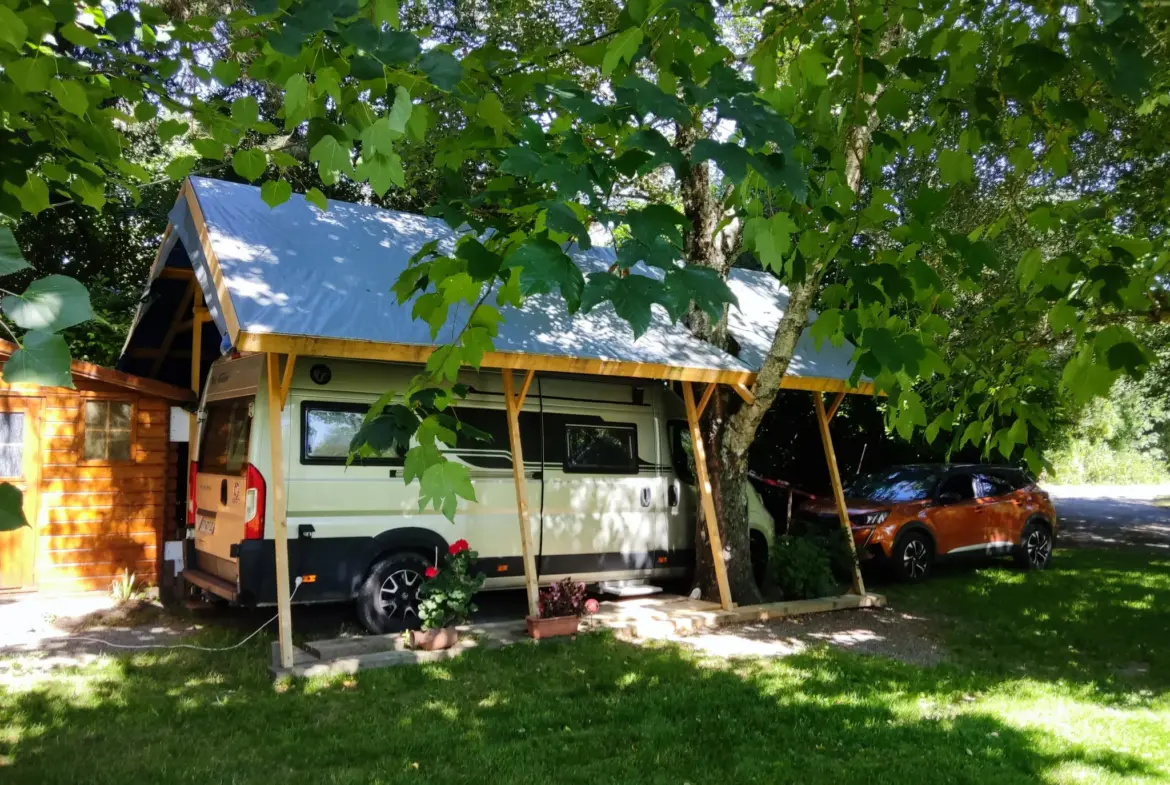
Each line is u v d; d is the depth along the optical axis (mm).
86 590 9562
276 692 6039
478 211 3283
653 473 9750
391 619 7723
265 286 7105
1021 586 11188
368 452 2545
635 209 2090
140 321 10477
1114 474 53406
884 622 8969
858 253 2844
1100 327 3213
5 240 1729
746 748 4977
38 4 2639
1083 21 2990
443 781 4453
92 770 4566
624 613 8641
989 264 2818
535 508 8734
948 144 7590
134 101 3402
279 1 2305
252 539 7129
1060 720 5668
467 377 8508
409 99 2414
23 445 9414
